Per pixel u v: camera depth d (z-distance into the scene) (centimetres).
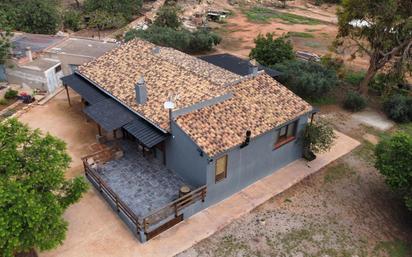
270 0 8538
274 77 3516
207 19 6625
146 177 2320
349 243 2030
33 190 1566
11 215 1454
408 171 2052
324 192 2397
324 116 3375
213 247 1939
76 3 7294
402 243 2066
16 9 5194
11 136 1730
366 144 2959
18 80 3619
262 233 2048
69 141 2797
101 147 2695
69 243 1922
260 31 6100
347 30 3600
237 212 2177
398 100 3409
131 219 1948
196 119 2156
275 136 2369
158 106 2378
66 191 1834
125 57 3058
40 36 4369
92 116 2477
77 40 4250
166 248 1914
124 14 6294
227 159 2123
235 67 3466
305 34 6016
